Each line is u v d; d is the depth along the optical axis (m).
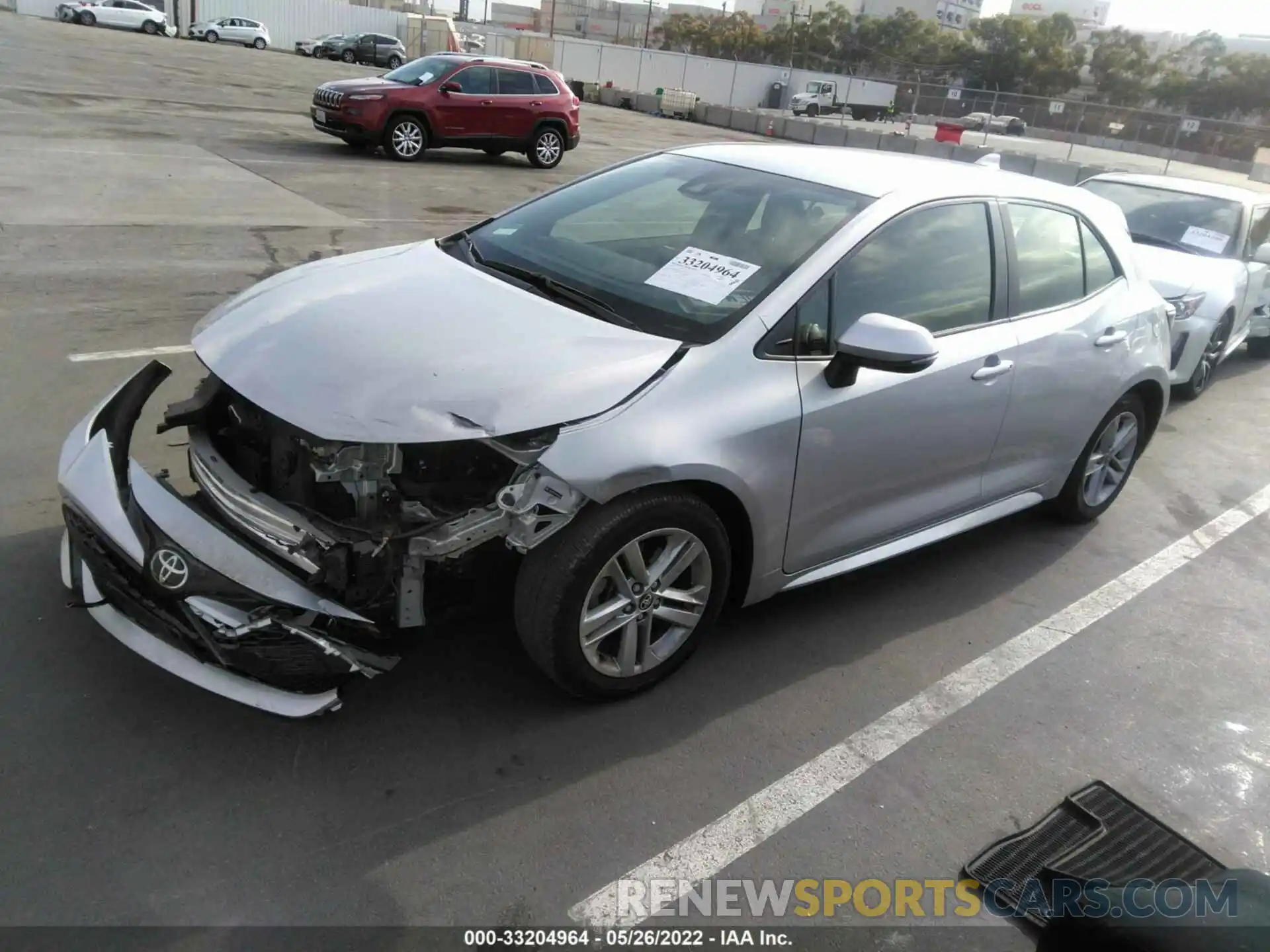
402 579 2.76
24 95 16.69
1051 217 4.26
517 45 49.06
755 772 2.93
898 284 3.50
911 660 3.61
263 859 2.43
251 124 17.05
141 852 2.41
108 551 2.67
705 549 3.07
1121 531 4.97
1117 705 3.49
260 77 27.59
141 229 8.52
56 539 3.63
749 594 3.32
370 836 2.53
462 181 13.86
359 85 15.36
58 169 10.62
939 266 3.66
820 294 3.26
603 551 2.81
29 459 4.22
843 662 3.54
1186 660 3.82
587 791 2.77
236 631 2.53
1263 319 8.57
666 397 2.87
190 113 17.28
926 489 3.77
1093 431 4.54
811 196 3.63
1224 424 6.97
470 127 15.93
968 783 3.01
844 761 3.03
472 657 3.28
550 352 2.89
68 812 2.50
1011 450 4.09
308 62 38.12
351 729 2.90
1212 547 4.88
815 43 90.81
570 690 2.98
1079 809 2.93
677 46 104.31
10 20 37.91
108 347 5.66
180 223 8.90
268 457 3.08
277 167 12.91
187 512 2.63
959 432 3.73
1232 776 3.17
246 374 2.82
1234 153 32.66
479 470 3.00
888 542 3.77
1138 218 8.02
